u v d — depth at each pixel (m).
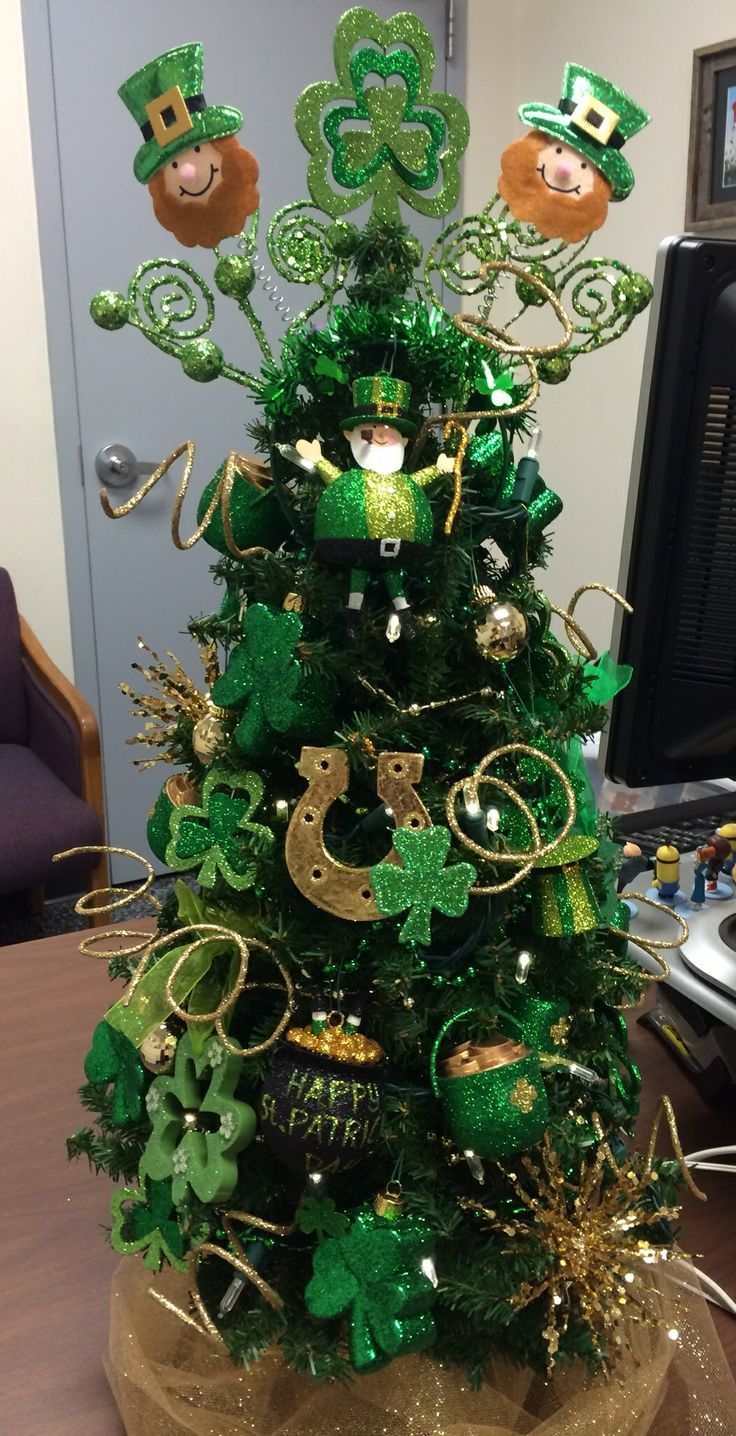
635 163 2.24
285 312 0.50
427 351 0.46
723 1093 0.73
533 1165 0.48
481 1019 0.46
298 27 2.24
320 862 0.44
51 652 2.34
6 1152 0.70
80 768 1.93
